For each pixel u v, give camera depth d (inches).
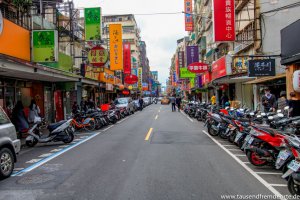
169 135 588.4
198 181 271.1
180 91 3324.3
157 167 324.2
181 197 227.8
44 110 835.4
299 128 314.2
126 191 243.0
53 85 900.0
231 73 882.1
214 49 1509.6
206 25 1841.8
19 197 234.5
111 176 290.2
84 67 1082.1
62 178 287.6
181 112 1414.9
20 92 719.7
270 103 536.7
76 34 1189.7
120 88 1904.5
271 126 344.5
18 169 334.6
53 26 928.9
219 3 749.3
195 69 1316.4
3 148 294.7
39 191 248.5
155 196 230.2
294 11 783.1
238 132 425.1
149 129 701.9
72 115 706.2
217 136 568.7
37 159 391.2
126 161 356.5
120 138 562.6
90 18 949.8
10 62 475.8
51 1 863.7
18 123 609.6
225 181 271.3
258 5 797.2
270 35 791.7
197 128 710.5
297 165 222.4
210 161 354.0
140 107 1665.8
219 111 597.0
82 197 230.7
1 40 533.0
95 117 733.3
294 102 455.5
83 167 331.3
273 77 653.9
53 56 633.0
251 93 964.6
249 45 880.9
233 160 359.6
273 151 304.2
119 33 1434.5
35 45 633.6
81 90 1255.5
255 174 294.5
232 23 746.8
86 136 612.7
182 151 418.3
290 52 528.7
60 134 513.7
